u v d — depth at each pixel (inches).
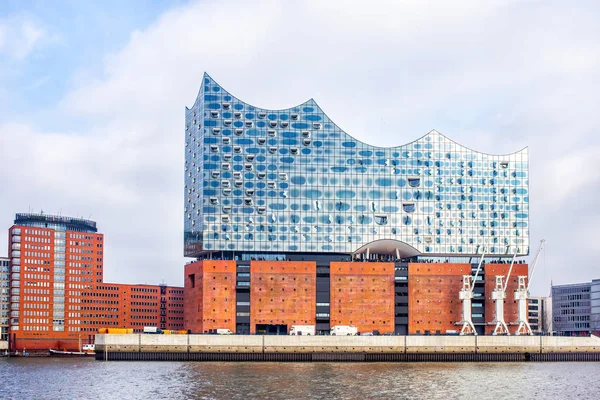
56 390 5285.4
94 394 5068.9
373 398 4904.0
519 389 5467.5
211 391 5172.2
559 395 5196.9
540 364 7736.2
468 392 5270.7
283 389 5265.8
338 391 5196.9
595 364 7780.5
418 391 5270.7
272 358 7869.1
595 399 5027.1
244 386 5428.2
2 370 6889.8
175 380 5812.0
